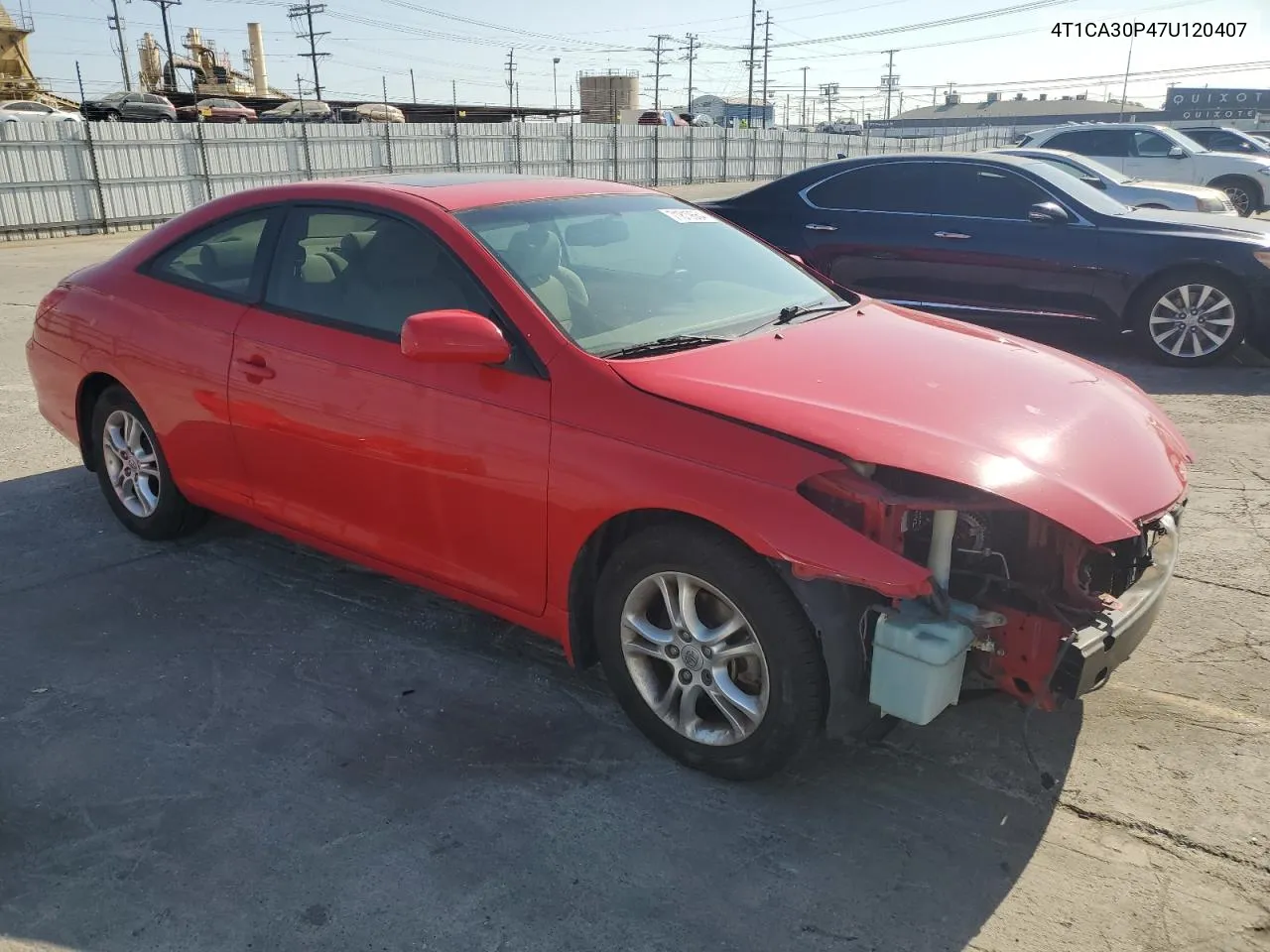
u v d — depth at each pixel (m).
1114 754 2.97
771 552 2.47
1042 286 7.77
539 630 3.16
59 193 21.09
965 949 2.27
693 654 2.80
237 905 2.41
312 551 4.43
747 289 3.71
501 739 3.07
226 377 3.74
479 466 3.03
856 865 2.54
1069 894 2.43
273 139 25.27
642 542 2.78
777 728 2.64
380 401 3.25
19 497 5.09
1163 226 7.56
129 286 4.21
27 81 40.66
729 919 2.36
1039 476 2.54
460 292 3.19
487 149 30.95
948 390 2.93
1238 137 19.31
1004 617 2.52
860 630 2.57
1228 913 2.36
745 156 40.84
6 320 10.00
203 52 57.97
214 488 4.00
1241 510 4.81
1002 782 2.85
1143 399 3.36
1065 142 17.53
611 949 2.28
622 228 3.75
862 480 2.49
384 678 3.42
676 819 2.71
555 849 2.60
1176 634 3.67
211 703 3.27
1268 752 2.96
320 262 3.58
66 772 2.92
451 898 2.43
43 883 2.48
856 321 3.57
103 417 4.44
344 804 2.77
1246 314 7.38
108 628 3.75
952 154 8.22
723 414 2.67
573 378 2.89
